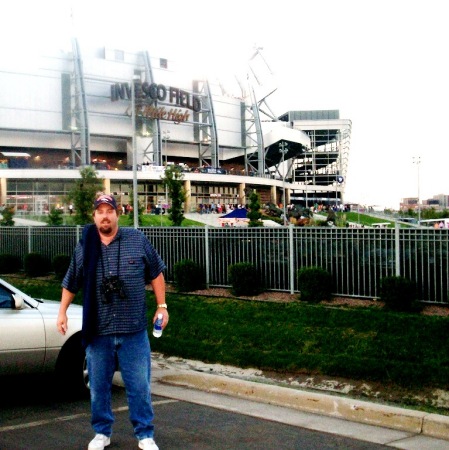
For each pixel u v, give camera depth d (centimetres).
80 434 614
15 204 7056
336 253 1352
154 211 7212
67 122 9256
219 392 800
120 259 520
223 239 1576
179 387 829
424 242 1211
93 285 519
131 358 523
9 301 731
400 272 1242
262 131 11719
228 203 9938
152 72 10100
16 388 820
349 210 9494
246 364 977
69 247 2109
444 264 1191
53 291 1725
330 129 14438
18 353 709
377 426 652
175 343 1105
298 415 693
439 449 571
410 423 637
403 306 1170
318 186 14138
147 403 529
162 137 9869
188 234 1670
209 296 1469
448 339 937
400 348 931
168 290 1609
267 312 1224
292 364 934
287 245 1439
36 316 731
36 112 9038
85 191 4284
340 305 1267
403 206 15625
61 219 4831
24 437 604
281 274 1454
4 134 8969
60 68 9262
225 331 1138
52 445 578
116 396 779
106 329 516
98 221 516
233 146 11431
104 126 9512
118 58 9862
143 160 10000
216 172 9631
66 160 9275
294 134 11656
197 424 652
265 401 751
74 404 737
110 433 550
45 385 833
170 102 10056
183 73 10612
